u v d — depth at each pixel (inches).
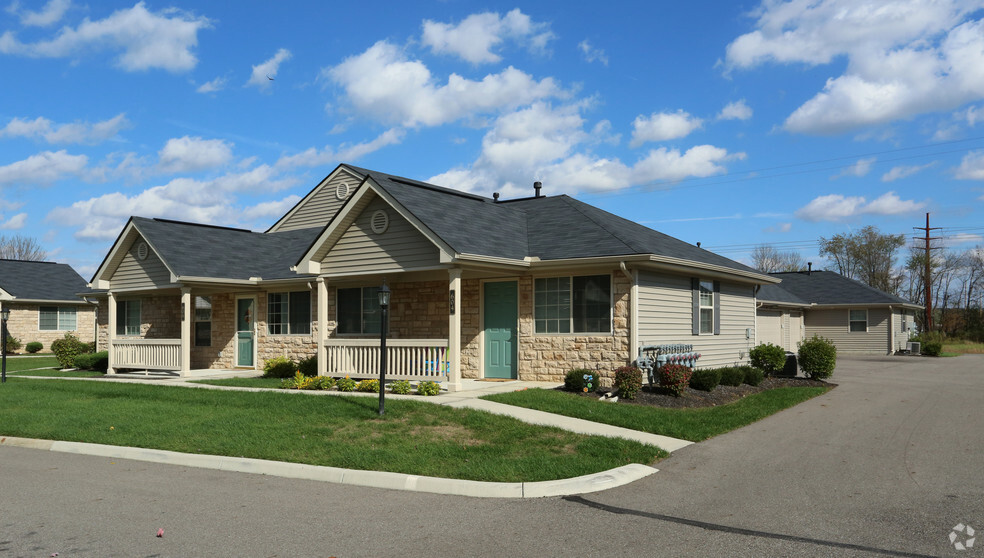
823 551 220.5
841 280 1552.7
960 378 830.5
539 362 636.7
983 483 310.2
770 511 268.4
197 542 234.4
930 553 218.2
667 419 466.0
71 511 275.6
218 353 892.6
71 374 876.6
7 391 646.5
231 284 794.2
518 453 359.9
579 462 337.7
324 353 652.1
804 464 353.4
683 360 636.7
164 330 955.3
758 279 820.6
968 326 2229.3
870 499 284.4
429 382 574.9
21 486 321.1
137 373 831.7
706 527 247.9
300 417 453.7
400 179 957.2
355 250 641.6
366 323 741.3
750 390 663.1
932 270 2445.9
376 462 343.0
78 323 1519.4
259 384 668.1
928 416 513.3
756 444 406.6
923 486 305.4
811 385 719.7
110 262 841.5
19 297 1385.3
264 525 254.8
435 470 326.6
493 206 752.3
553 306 633.6
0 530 249.0
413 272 631.8
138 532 246.2
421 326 703.1
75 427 458.0
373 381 577.9
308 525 254.7
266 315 840.3
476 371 669.3
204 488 316.5
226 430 425.1
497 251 595.5
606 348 601.6
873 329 1457.9
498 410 466.6
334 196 963.3
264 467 350.9
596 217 706.2
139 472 353.4
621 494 297.9
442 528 250.4
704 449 392.2
